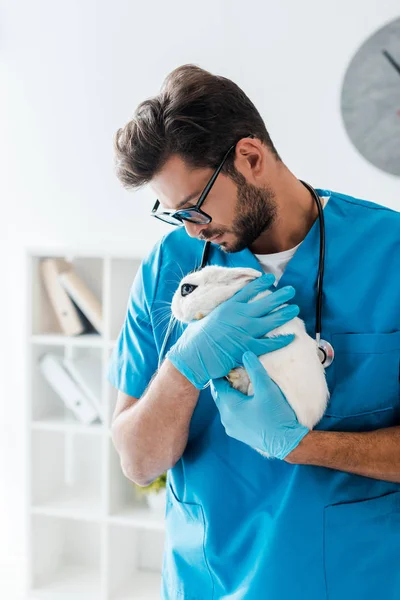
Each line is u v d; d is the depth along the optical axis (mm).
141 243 2459
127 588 2352
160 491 2289
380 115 2197
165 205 956
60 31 2504
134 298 1168
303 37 2250
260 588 967
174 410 1017
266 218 970
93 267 2510
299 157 2285
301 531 966
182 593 1056
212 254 1104
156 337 1122
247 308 973
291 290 990
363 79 2203
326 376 1005
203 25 2344
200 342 968
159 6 2387
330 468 980
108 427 2246
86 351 2535
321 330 1015
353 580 958
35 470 2371
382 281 1022
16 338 2629
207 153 893
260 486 1013
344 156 2244
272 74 2287
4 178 2611
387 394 1006
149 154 895
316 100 2254
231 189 921
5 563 2648
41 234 2582
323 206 1063
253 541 1004
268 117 2303
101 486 2551
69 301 2348
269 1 2270
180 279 1123
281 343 958
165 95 910
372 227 1044
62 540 2574
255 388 935
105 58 2463
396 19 2160
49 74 2529
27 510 2348
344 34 2213
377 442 932
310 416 942
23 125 2574
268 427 929
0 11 2559
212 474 1041
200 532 1036
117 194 2477
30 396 2332
